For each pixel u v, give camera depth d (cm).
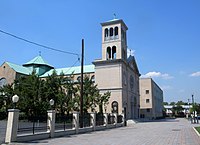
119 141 1612
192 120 5259
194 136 1938
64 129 2131
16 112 1505
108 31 5569
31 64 6588
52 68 6956
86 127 2538
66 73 6219
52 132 1881
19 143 1446
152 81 8550
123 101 5062
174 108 11988
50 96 3503
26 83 3544
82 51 2714
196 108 6575
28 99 3238
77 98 3828
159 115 10219
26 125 1733
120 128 3231
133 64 6322
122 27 5647
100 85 5247
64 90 4003
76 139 1741
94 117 2755
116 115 3631
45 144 1429
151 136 1997
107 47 5497
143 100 8300
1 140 1517
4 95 3594
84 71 6028
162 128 3131
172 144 1445
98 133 2339
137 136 2003
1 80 5934
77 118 2323
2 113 3509
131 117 5638
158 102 10175
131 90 5875
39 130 1778
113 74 5181
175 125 3841
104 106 4738
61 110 3647
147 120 6475
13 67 5972
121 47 5388
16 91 3469
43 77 6316
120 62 5159
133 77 6194
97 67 5394
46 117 1878
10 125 1467
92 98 3891
